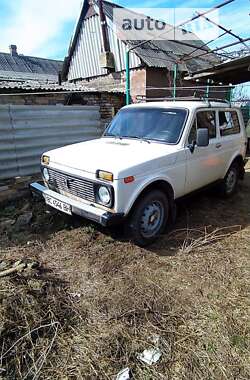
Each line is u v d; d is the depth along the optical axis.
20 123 5.42
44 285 2.60
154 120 4.18
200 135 3.76
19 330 2.10
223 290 2.75
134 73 11.82
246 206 5.09
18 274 2.67
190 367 1.95
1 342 2.00
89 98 9.52
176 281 2.87
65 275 2.92
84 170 3.23
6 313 2.17
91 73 14.19
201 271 3.05
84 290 2.69
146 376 1.88
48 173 3.81
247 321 2.36
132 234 3.40
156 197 3.50
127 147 3.73
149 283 2.82
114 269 3.04
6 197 4.93
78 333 2.19
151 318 2.37
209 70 10.62
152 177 3.33
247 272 3.04
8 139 5.31
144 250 3.43
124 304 2.51
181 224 4.21
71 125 6.27
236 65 9.84
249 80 12.92
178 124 3.95
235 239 3.78
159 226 3.68
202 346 2.11
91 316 2.37
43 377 1.85
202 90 13.19
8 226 4.05
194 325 2.31
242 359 2.01
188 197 4.29
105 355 2.02
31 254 3.28
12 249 3.41
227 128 4.98
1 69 27.03
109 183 3.00
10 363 1.91
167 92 12.05
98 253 3.33
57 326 2.21
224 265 3.16
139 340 2.15
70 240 3.62
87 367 1.93
